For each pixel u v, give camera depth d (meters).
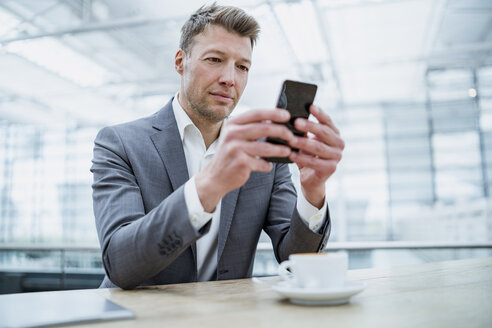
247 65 1.10
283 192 1.18
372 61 9.94
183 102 1.19
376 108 13.73
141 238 0.71
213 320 0.50
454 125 13.13
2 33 7.66
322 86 10.75
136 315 0.53
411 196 13.43
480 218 7.08
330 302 0.58
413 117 13.51
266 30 7.40
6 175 13.38
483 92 12.38
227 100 1.09
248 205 1.12
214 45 1.05
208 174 0.69
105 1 7.23
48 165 13.29
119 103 11.84
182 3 7.01
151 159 1.05
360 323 0.47
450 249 2.55
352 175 14.02
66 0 7.12
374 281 0.81
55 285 3.04
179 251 0.70
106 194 0.92
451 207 8.23
